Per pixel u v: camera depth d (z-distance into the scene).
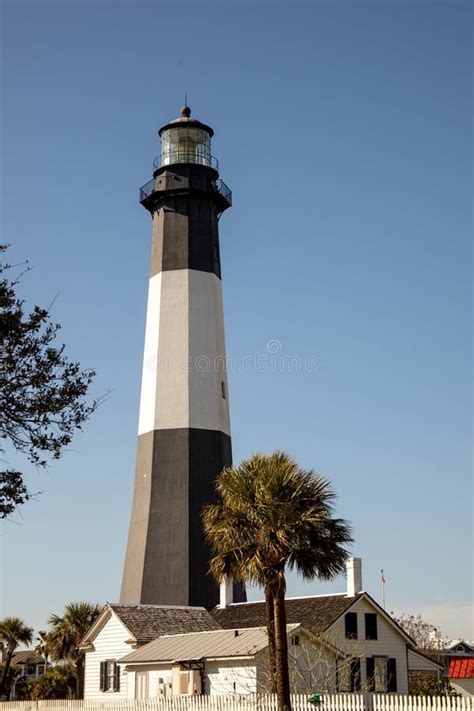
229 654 39.59
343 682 42.03
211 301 59.75
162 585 54.09
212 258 60.69
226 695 37.50
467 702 27.34
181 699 35.59
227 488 31.42
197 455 56.25
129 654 45.00
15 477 21.45
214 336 59.16
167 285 59.62
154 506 55.75
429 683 51.12
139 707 37.56
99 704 40.16
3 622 72.69
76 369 21.89
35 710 45.31
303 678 37.94
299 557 31.16
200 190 60.75
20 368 21.23
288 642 40.66
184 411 56.97
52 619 62.25
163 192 60.88
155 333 59.12
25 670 98.56
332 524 31.39
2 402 21.17
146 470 56.88
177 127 62.66
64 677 65.62
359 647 46.66
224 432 58.06
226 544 31.30
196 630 48.41
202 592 53.94
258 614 49.72
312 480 31.36
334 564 31.25
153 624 47.91
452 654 71.56
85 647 49.47
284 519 30.22
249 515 30.81
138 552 55.56
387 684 47.12
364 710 29.53
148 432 57.56
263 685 38.41
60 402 21.41
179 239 60.31
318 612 47.56
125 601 55.47
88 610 61.12
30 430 21.38
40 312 21.56
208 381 58.03
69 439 21.66
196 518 55.03
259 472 31.16
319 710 30.64
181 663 41.59
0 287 21.30
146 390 58.84
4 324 21.03
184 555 54.22
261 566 30.69
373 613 48.03
